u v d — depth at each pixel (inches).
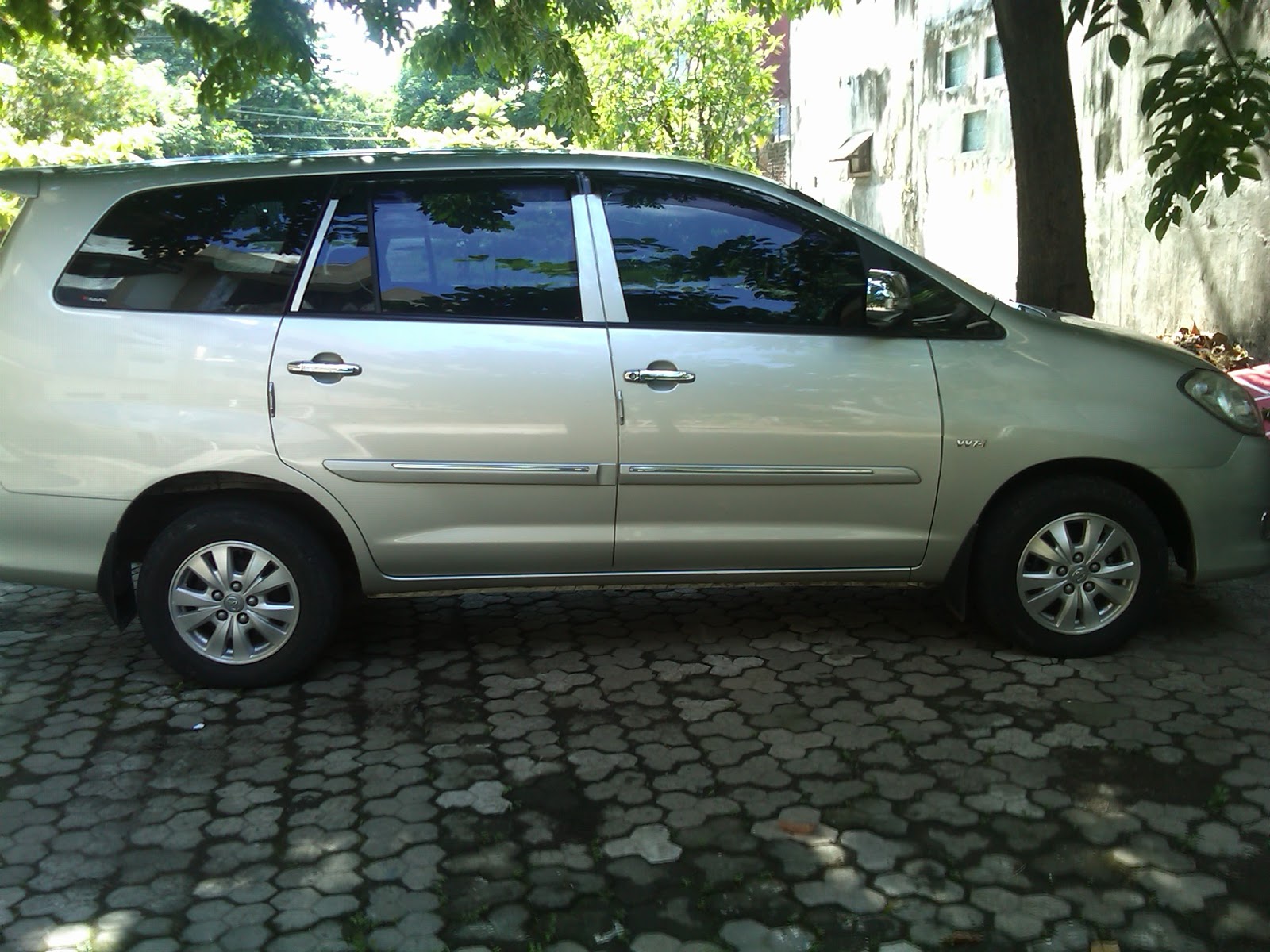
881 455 175.6
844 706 167.2
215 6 277.3
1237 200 356.5
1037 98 260.5
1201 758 149.1
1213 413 180.4
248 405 168.9
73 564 172.2
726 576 181.5
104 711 170.2
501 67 310.3
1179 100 237.3
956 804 139.4
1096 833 132.3
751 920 118.1
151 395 168.7
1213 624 196.9
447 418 170.2
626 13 788.6
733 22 784.9
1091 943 113.1
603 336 172.2
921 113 649.6
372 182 175.2
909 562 181.9
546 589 181.0
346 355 169.3
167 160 179.0
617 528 175.9
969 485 177.6
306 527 174.9
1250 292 351.9
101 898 123.1
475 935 116.5
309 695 175.0
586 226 175.8
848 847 130.8
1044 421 176.4
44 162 494.3
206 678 176.2
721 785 145.3
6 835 135.7
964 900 120.7
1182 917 117.0
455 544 174.4
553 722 164.4
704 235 177.6
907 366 175.8
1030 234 267.6
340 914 120.0
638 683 177.3
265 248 172.2
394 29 274.4
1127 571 181.0
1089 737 155.4
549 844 132.8
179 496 178.7
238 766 152.6
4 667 187.2
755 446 173.9
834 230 179.0
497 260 174.1
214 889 124.8
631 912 119.8
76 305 170.2
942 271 180.7
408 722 165.3
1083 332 182.9
